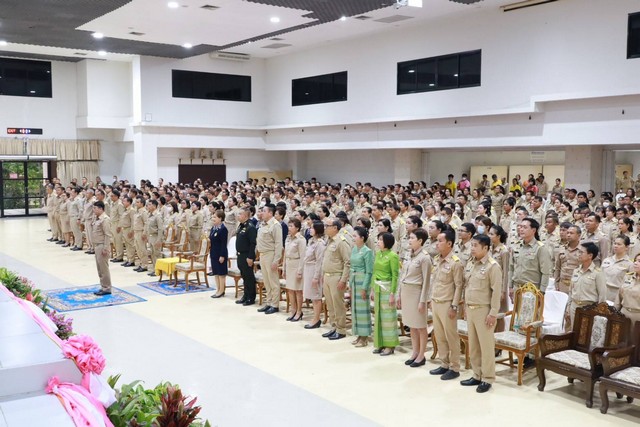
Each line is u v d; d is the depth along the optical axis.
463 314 6.80
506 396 5.65
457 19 15.65
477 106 15.27
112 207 13.09
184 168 22.14
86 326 8.04
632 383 5.07
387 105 17.80
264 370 6.35
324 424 5.02
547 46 13.70
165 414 2.97
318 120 20.34
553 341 5.79
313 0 12.30
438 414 5.23
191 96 21.31
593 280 6.22
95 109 21.50
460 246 7.21
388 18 15.80
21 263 12.85
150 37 16.48
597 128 12.86
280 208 9.09
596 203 13.19
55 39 16.94
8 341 3.14
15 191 22.14
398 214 10.27
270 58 22.44
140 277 11.49
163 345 7.22
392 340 6.83
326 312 8.31
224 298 9.78
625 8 12.30
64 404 2.65
